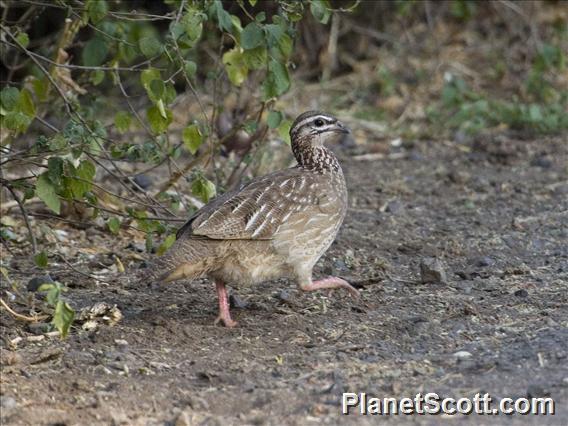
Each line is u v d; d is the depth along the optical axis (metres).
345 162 18.52
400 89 21.39
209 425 8.84
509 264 13.37
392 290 12.40
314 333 10.99
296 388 9.62
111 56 16.88
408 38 21.97
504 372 9.94
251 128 13.65
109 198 14.27
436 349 10.58
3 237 13.21
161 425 8.88
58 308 9.70
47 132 17.23
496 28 22.84
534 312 11.54
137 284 11.95
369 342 10.76
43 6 13.73
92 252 13.65
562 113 20.02
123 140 18.17
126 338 10.73
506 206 16.06
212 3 11.98
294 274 11.31
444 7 22.62
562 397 9.36
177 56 11.89
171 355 10.39
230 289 12.35
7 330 10.89
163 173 17.12
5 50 14.47
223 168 16.09
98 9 11.82
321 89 21.34
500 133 19.81
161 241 14.06
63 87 14.52
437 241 14.37
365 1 22.16
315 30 21.81
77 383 9.57
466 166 18.23
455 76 21.20
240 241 10.73
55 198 10.88
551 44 21.62
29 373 9.84
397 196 16.64
